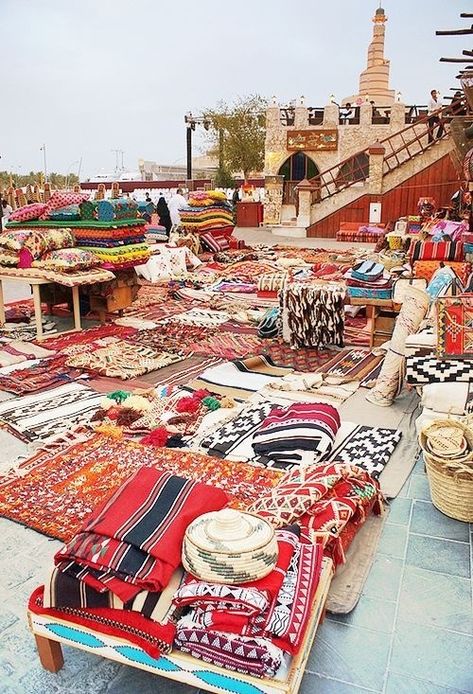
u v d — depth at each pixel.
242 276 10.59
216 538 2.03
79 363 5.71
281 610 1.93
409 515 3.27
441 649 2.37
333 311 6.15
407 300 4.70
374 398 4.85
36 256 6.75
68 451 3.88
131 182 28.19
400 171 17.19
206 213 13.91
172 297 9.05
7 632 2.47
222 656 1.88
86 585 2.07
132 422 4.34
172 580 2.07
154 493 2.38
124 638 2.02
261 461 3.68
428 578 2.77
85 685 2.23
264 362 5.80
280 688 1.82
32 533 3.10
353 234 16.61
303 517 2.71
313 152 22.64
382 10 28.22
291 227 18.52
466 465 3.08
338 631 2.46
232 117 29.94
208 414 4.46
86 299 7.93
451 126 8.91
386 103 29.02
